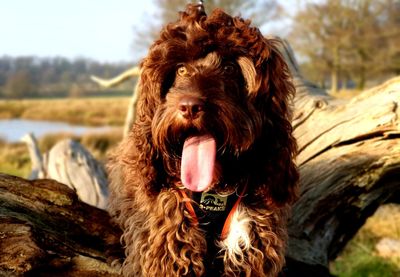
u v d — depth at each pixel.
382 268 1.74
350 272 1.74
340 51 10.83
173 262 1.02
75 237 1.09
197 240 1.03
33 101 18.77
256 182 1.04
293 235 1.38
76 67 28.59
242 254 1.04
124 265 1.06
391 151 1.29
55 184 1.19
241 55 0.99
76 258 1.00
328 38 10.59
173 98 0.96
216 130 0.95
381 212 2.13
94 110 13.09
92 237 1.12
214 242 1.05
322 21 10.65
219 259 1.05
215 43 0.99
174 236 1.02
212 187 1.02
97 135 5.92
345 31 10.49
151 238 1.03
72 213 1.15
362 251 1.88
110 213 1.24
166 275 1.02
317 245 1.40
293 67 1.65
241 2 7.33
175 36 1.02
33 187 1.16
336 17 10.62
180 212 1.03
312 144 1.39
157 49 1.02
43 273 0.94
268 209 1.05
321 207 1.38
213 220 1.04
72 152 2.13
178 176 1.02
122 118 11.63
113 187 1.27
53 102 17.17
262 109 1.01
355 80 11.58
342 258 1.84
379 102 1.29
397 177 1.34
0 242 0.93
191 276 1.03
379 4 10.79
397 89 1.27
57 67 28.64
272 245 1.05
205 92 0.94
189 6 1.06
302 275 1.39
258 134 1.00
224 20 1.02
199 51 0.98
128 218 1.11
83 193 1.91
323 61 10.95
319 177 1.37
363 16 10.82
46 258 0.95
